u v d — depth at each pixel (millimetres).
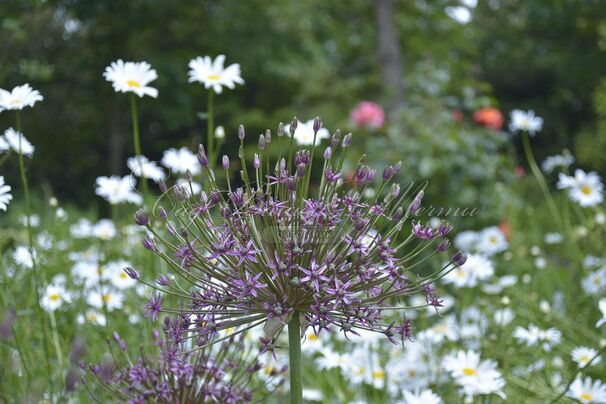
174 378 2281
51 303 3498
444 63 14047
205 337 2199
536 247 5801
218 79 3410
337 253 2096
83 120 17203
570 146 23312
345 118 15305
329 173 2096
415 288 2135
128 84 3088
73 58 15406
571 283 5215
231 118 17453
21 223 5211
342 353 3988
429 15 17438
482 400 3008
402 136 7695
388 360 3742
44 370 2994
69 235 5840
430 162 7297
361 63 19469
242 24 17688
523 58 24984
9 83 7230
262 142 2152
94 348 3193
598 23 20844
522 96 25719
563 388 3471
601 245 5199
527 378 3668
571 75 22969
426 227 2143
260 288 2096
